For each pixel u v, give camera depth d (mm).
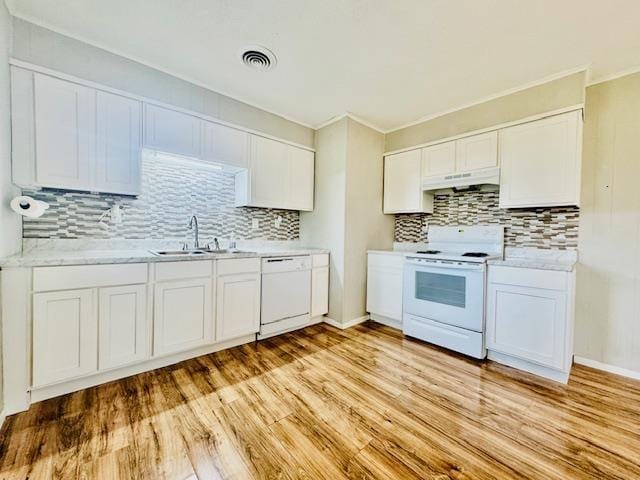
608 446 1396
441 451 1350
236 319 2482
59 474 1179
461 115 2869
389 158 3496
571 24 1732
